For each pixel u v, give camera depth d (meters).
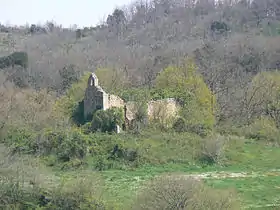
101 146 42.00
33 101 59.84
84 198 25.45
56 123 49.56
